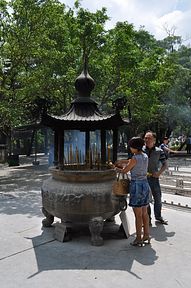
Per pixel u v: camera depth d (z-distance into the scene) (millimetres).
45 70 12227
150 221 6070
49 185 5418
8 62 12156
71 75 13102
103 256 4543
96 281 3766
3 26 11469
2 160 21797
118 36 14875
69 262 4332
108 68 14836
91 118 5258
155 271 4039
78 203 4980
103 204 5055
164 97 25562
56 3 13070
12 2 11320
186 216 6727
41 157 26578
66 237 5156
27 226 6012
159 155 6066
